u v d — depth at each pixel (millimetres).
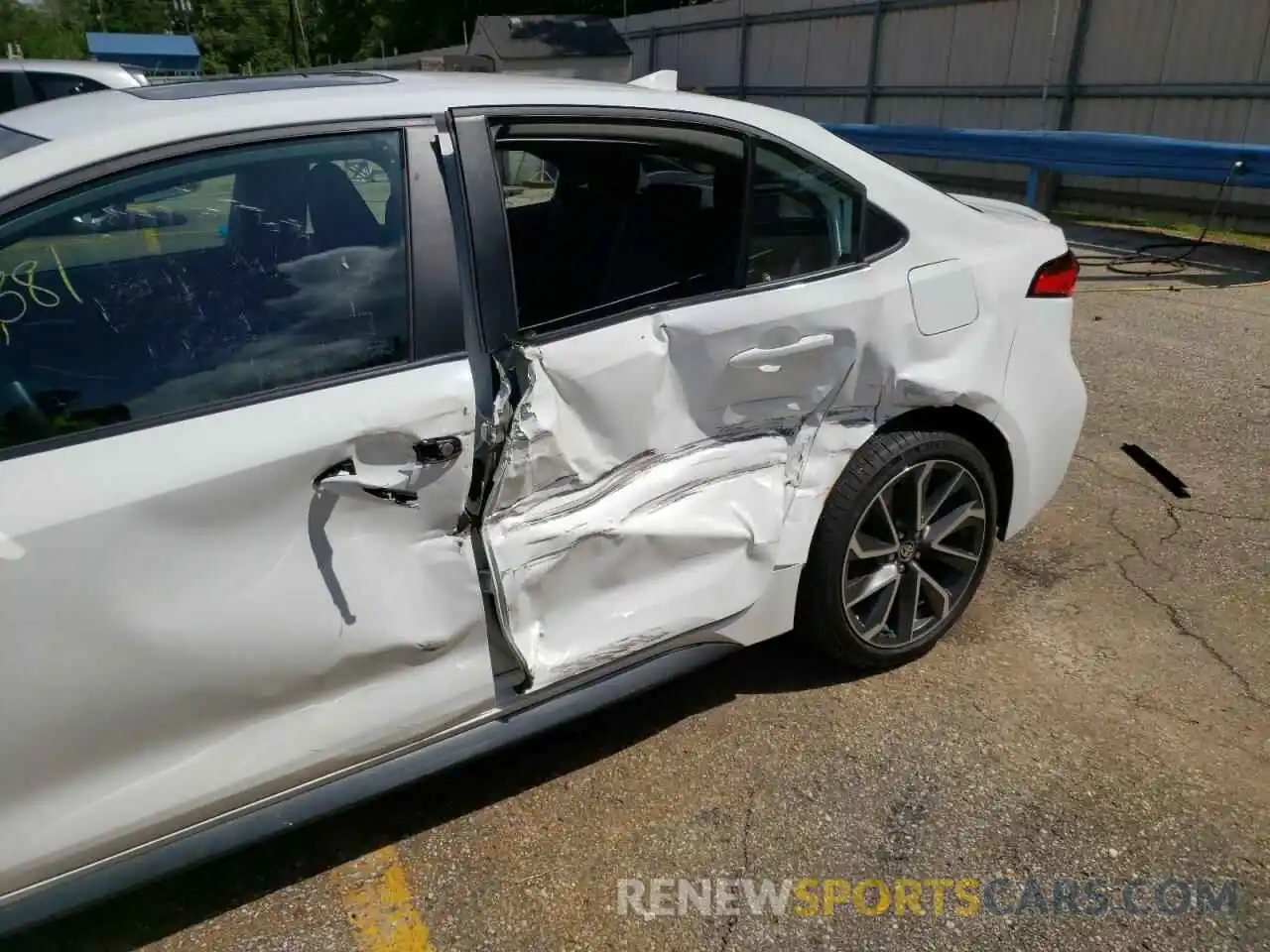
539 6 36156
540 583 2213
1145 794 2449
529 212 2350
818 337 2496
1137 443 4566
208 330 1910
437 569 2074
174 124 1920
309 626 1930
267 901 2193
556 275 2387
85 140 1855
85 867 1836
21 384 1753
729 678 2949
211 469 1808
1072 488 4137
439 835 2369
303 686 1969
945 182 14516
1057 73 12719
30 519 1674
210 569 1823
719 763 2590
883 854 2291
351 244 2031
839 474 2656
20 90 8109
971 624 3201
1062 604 3303
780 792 2480
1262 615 3211
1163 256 8914
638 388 2281
